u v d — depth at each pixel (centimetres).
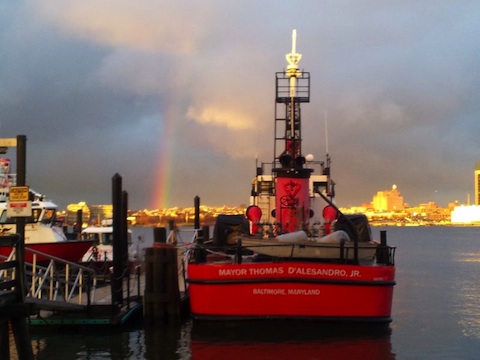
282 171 1800
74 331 1808
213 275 1606
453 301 2777
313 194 2250
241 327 1614
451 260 5928
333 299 1577
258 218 1884
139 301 2038
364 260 1733
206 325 1630
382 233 1800
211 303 1606
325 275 1575
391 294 1627
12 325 1185
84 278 2377
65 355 1561
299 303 1578
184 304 2014
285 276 1577
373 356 1524
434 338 1839
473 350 1678
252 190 2294
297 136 2209
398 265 5256
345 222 1788
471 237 13588
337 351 1527
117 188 1969
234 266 1600
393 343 1708
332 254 1609
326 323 1595
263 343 1590
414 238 13000
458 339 1830
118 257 1936
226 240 2014
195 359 1489
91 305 1802
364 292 1576
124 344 1655
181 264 2289
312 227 1839
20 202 1288
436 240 11831
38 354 1571
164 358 1513
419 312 2409
